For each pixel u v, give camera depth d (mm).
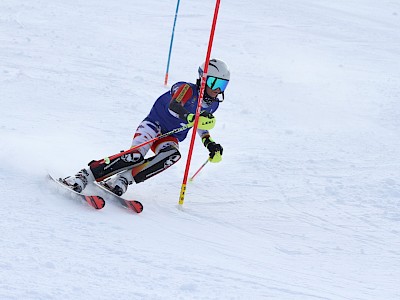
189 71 19047
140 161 7836
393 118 15844
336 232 8000
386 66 24047
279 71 21234
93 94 14414
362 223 8414
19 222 6207
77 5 30562
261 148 11844
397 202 9328
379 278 6527
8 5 27812
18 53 18094
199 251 6516
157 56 20906
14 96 13102
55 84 14812
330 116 15586
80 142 10297
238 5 37250
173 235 6930
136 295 4875
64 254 5551
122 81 16297
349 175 10547
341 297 5691
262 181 9773
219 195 8891
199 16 31766
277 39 28031
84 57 18922
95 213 7055
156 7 33062
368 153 12234
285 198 9125
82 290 4812
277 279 5957
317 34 30500
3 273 4906
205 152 11156
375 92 18938
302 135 13328
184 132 8406
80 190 7527
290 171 10469
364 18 37312
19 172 7898
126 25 26750
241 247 6969
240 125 13695
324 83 19781
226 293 5262
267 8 37281
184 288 5207
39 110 12242
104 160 7688
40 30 22641
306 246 7387
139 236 6582
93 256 5641
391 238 7949
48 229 6172
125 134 11414
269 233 7688
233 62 21969
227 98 16422
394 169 11117
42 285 4789
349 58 25172
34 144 9500
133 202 7430
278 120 14617
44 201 7055
